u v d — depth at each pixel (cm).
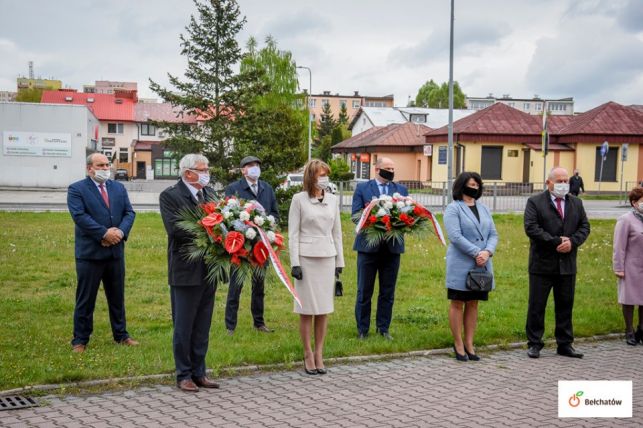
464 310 770
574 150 4312
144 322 877
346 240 1772
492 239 751
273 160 1936
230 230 605
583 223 784
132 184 5094
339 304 1031
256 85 2053
